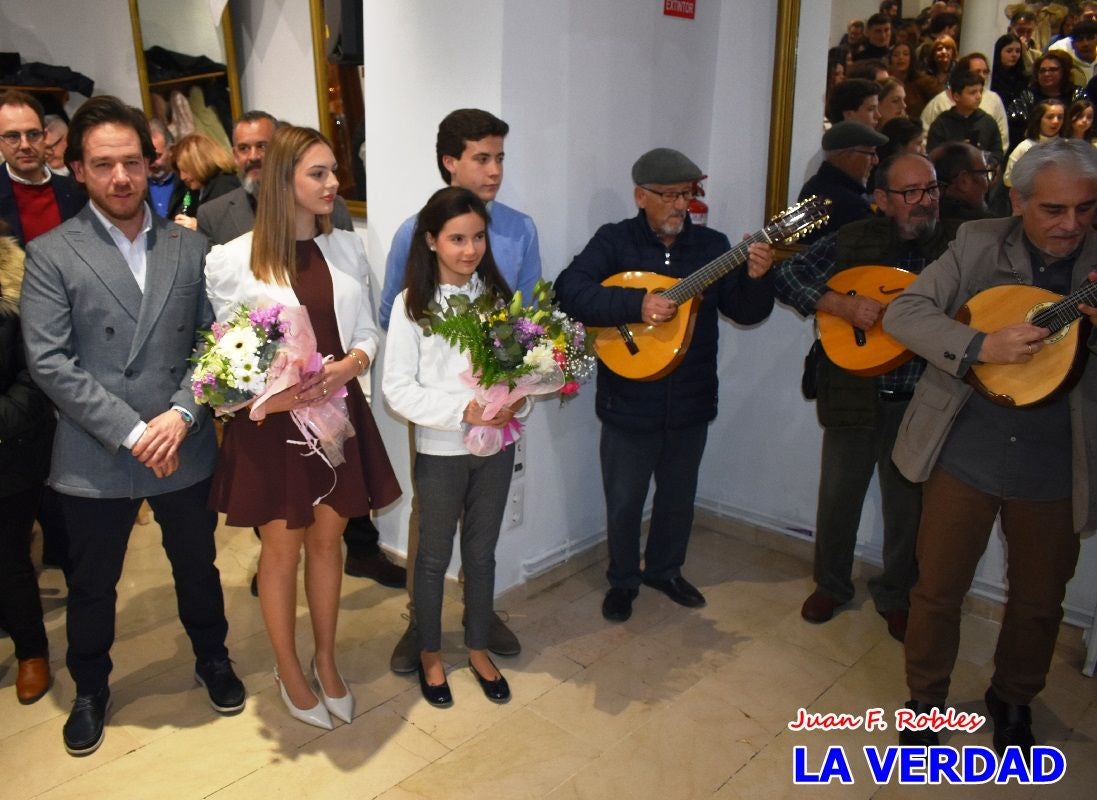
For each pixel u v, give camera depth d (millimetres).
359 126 3438
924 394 2146
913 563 2799
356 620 2885
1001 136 2582
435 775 2178
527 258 2535
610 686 2562
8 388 2123
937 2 2617
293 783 2139
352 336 2221
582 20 2693
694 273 2486
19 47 4816
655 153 2561
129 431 1979
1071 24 2410
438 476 2283
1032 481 2047
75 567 2162
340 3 3127
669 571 3068
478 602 2451
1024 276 2002
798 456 3332
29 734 2303
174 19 4090
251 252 2064
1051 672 2648
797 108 3002
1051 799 2131
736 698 2516
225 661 2447
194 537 2266
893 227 2553
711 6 3133
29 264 1962
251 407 1958
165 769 2178
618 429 2799
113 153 1893
